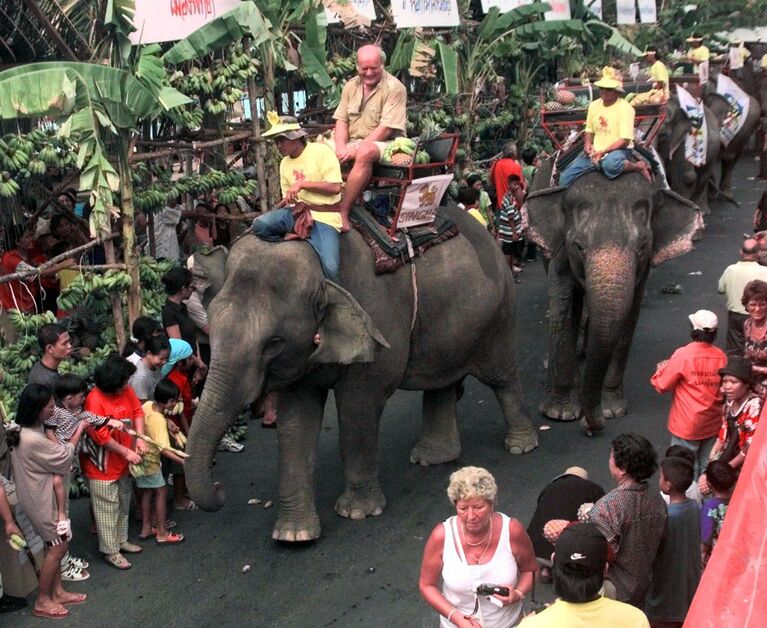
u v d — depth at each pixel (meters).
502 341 7.90
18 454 5.68
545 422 8.87
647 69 14.14
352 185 6.48
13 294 7.39
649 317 12.02
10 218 8.30
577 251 8.05
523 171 15.12
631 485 4.79
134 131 8.01
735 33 25.39
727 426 5.94
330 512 7.18
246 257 6.12
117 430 6.33
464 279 7.29
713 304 12.44
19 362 7.15
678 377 6.89
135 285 8.08
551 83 18.52
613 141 8.12
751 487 1.98
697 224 8.23
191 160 10.27
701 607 1.83
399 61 13.01
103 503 6.39
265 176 10.21
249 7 8.42
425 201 6.90
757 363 6.95
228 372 5.96
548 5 15.44
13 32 8.20
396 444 8.45
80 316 8.11
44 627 5.78
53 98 7.00
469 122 14.88
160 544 6.78
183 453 6.27
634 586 4.76
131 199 8.01
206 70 8.81
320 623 5.75
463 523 4.08
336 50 12.96
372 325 6.18
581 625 3.42
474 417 9.07
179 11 8.18
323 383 6.67
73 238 8.87
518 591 4.17
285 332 6.06
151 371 6.99
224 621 5.80
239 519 7.14
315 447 6.74
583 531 3.48
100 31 8.06
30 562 6.06
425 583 4.26
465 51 15.12
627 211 7.91
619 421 8.77
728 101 18.02
